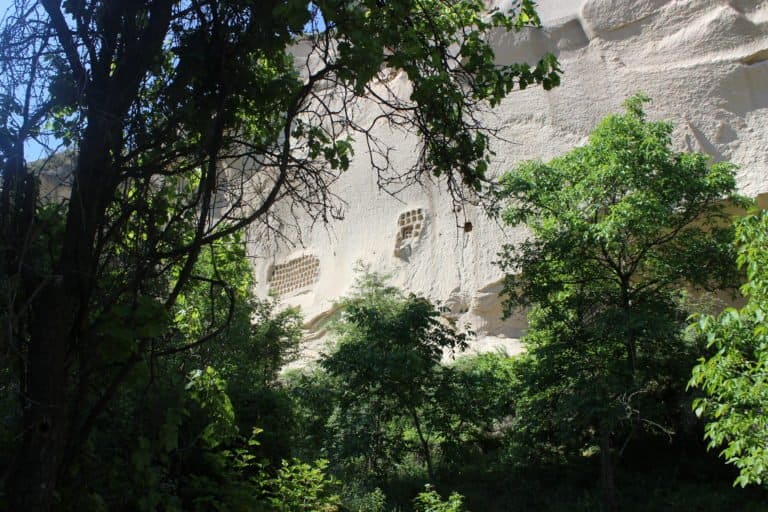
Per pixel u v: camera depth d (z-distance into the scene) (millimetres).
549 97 21578
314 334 24109
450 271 21719
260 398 10547
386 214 23828
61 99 4988
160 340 6305
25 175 4656
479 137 6492
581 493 13227
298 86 6156
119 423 5805
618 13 21391
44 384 4379
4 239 4504
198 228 5164
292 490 8383
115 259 5277
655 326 12211
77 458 4883
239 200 5723
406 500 12867
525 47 22328
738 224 8117
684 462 13367
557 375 13203
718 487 12656
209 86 5680
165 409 5941
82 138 4953
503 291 14383
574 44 21922
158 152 5414
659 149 12727
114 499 5383
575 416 12367
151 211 5246
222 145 5652
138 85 5188
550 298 13969
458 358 17688
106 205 4938
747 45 19797
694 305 14641
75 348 4637
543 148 21109
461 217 21922
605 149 13227
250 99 6059
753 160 18672
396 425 15102
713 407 8727
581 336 13195
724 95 19594
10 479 4281
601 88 21062
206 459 7047
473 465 14742
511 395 14383
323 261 25031
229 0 5555
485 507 12992
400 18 6117
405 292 22328
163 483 6406
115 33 5133
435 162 6641
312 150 6270
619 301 13383
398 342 14109
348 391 14016
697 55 20203
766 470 7883
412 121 6590
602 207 13586
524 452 14289
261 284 26531
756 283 7680
